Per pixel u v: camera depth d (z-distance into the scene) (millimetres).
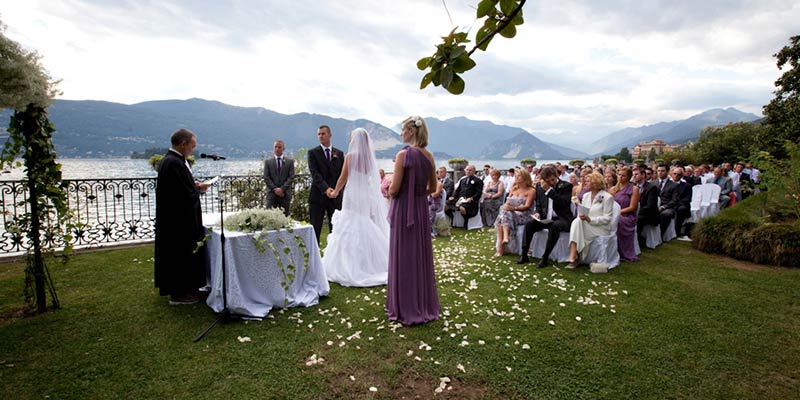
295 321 3783
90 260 5887
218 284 3893
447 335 3482
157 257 4051
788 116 20391
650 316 3955
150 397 2525
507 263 6133
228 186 8852
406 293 3725
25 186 3852
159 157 7543
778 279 5273
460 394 2602
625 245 6398
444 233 8617
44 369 2840
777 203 7410
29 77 3281
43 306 3912
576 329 3629
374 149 5164
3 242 5844
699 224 7328
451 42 1446
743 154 32031
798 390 2691
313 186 6160
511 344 3316
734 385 2748
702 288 4879
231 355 3076
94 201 6863
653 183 7367
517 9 1400
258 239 3904
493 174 9961
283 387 2652
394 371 2859
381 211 5219
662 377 2832
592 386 2705
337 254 5078
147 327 3578
